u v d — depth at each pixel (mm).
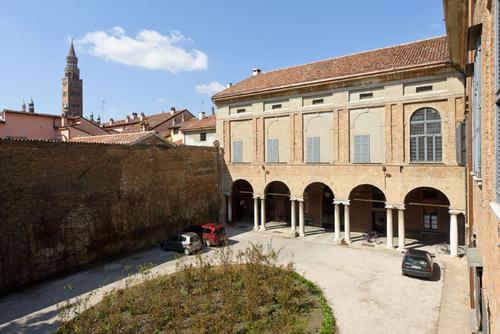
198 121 41844
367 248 24859
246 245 26078
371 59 27516
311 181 27797
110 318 13250
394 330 13266
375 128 24969
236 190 35719
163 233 27219
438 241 26031
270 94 29781
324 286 17672
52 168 19625
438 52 23578
